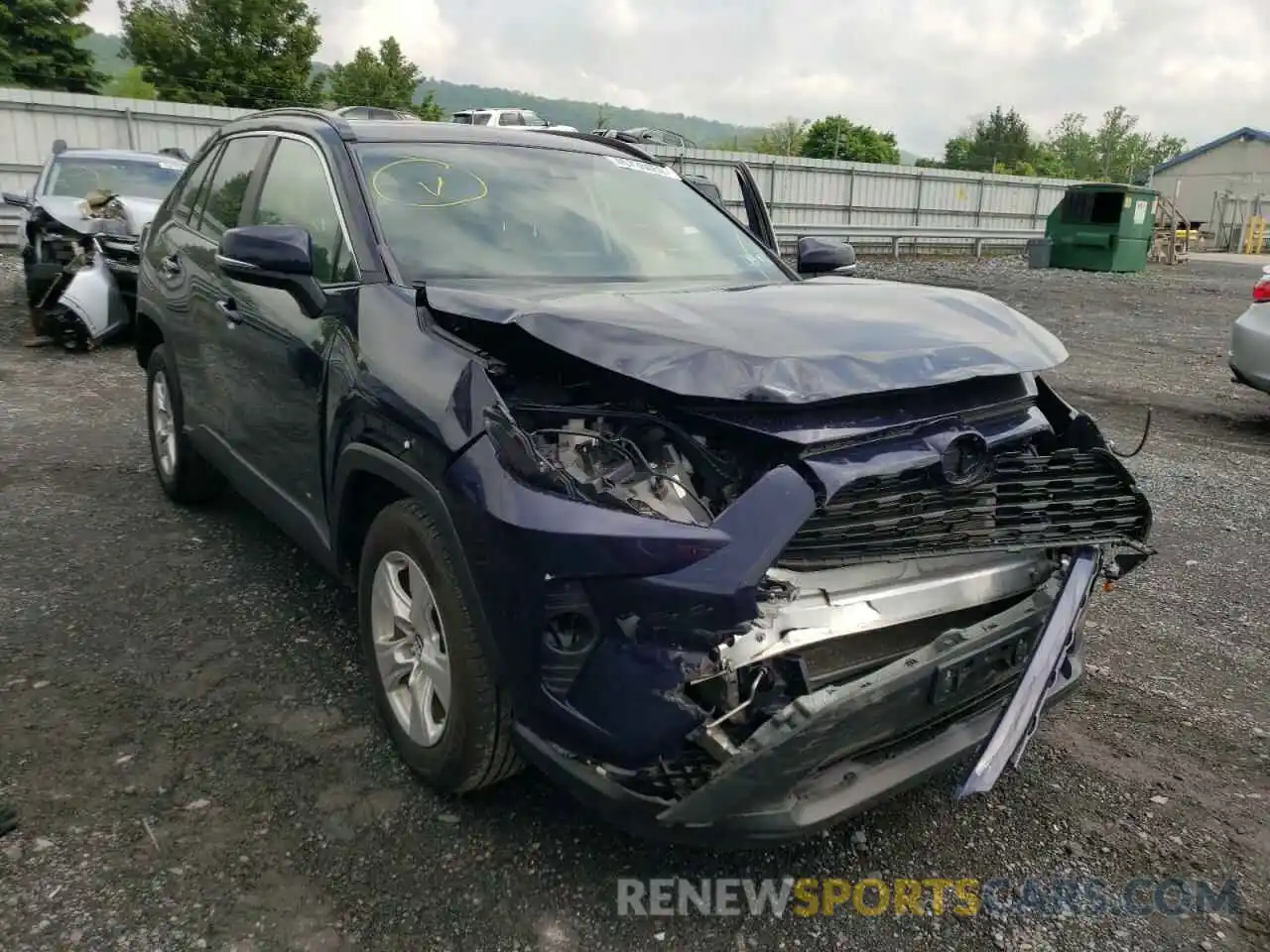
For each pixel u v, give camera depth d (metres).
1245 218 41.31
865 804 2.45
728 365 2.47
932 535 2.62
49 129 19.27
